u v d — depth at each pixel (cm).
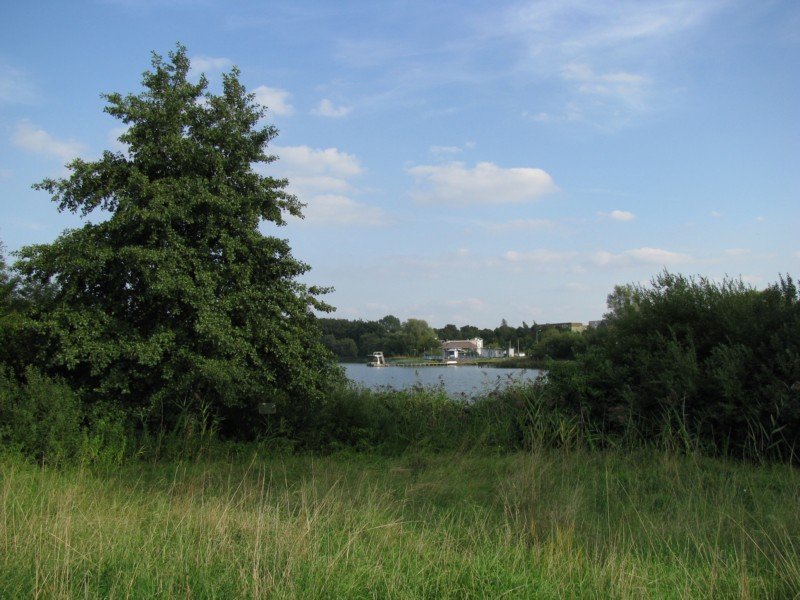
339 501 678
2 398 975
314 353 1269
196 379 1127
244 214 1204
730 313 1111
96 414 1061
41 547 483
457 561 486
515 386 1309
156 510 629
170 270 1086
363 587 435
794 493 731
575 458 980
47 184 1121
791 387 947
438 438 1213
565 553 521
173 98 1178
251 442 1219
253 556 463
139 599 409
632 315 1252
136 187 1123
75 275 1094
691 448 982
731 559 515
